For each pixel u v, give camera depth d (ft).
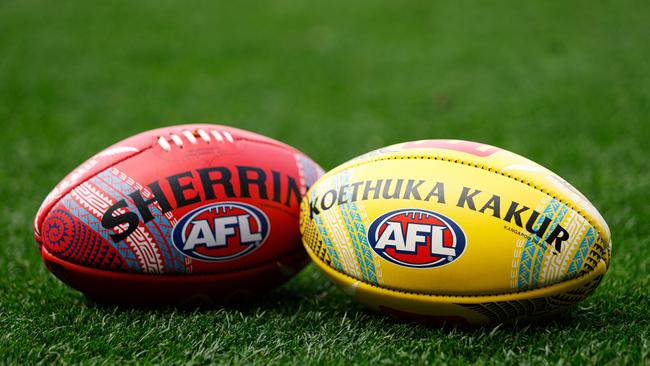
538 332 9.59
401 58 36.01
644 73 30.07
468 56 35.65
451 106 27.14
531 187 9.30
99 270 10.11
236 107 27.71
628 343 9.16
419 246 9.22
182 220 9.99
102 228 9.93
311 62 35.73
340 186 10.00
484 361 8.80
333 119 25.89
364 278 9.70
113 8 49.57
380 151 10.21
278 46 39.34
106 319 10.23
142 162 10.23
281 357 9.02
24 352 9.06
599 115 24.43
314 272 13.03
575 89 28.37
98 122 25.13
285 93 29.99
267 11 49.90
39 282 12.04
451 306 9.33
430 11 48.24
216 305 10.92
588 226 9.27
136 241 9.93
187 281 10.30
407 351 9.20
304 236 10.57
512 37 39.42
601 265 9.36
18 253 13.44
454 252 9.10
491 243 9.02
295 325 10.25
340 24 45.03
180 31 42.88
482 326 9.70
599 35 38.47
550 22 42.68
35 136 22.95
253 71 33.99
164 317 10.26
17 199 16.96
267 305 11.24
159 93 29.78
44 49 37.19
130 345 9.34
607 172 18.22
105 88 30.27
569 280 9.21
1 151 21.13
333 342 9.48
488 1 50.55
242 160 10.57
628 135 21.84
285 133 23.95
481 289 9.16
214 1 53.62
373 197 9.58
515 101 27.25
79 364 8.84
